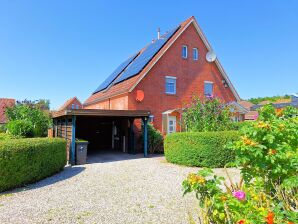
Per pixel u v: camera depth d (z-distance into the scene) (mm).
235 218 2566
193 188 2924
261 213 2445
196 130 11867
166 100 18219
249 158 3176
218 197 2777
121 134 18281
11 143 7273
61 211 5184
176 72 18906
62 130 15547
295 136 3414
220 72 20984
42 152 8148
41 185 7449
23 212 5133
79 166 10938
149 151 15867
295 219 2348
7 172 6773
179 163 10852
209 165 10031
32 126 15172
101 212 5113
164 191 6617
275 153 3055
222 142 10055
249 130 3283
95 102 24094
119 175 8789
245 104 37500
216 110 12086
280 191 3068
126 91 16812
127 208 5340
